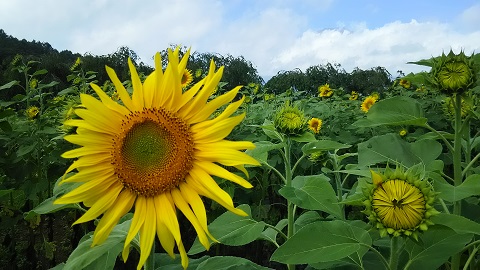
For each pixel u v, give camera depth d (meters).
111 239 0.45
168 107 0.46
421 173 0.49
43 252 1.14
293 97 2.62
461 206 0.63
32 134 1.17
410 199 0.43
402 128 1.46
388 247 0.57
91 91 1.94
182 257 0.41
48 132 1.12
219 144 0.44
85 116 0.43
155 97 0.45
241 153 0.43
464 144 0.73
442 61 0.60
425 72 0.62
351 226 0.46
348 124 1.81
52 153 1.07
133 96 0.45
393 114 0.61
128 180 0.43
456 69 0.59
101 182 0.43
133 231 0.42
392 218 0.43
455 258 0.60
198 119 0.45
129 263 0.99
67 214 1.17
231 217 0.57
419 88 2.44
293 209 0.63
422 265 0.47
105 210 0.43
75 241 1.09
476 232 0.43
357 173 0.58
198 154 0.44
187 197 0.43
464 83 0.59
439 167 0.61
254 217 1.12
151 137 0.44
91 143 0.43
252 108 2.12
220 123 0.44
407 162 0.62
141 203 0.43
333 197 0.52
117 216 0.43
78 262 0.42
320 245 0.45
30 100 1.57
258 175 1.25
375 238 0.56
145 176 0.43
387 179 0.45
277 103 2.36
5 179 1.18
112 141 0.44
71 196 0.42
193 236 1.13
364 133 1.64
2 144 1.21
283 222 0.67
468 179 0.48
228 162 0.43
